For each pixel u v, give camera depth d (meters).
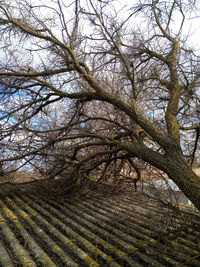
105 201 5.89
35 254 2.74
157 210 4.81
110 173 6.99
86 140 6.42
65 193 6.49
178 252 2.96
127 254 2.90
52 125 6.69
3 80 5.85
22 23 5.16
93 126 6.69
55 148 6.03
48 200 5.73
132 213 4.71
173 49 4.99
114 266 2.56
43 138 5.97
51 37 5.26
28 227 3.64
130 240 3.34
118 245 3.18
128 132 5.47
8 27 5.18
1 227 3.43
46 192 6.43
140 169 6.08
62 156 5.68
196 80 4.57
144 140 6.48
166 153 3.73
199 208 2.99
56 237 3.37
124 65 4.81
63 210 4.94
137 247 3.12
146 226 3.95
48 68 5.58
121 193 7.04
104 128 6.64
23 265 2.45
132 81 4.52
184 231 3.56
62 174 6.99
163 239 3.30
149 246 3.09
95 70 5.55
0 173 6.18
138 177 6.25
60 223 3.94
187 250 3.01
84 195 6.41
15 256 2.64
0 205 4.81
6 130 5.76
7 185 7.61
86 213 4.78
